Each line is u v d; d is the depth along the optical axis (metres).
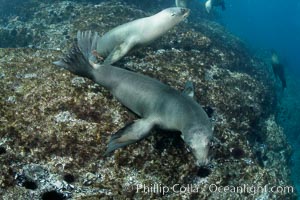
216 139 2.89
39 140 2.38
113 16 5.54
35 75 2.84
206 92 3.63
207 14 10.20
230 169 2.72
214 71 4.17
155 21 3.30
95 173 2.35
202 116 2.22
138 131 2.31
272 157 4.52
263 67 8.02
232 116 3.67
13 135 2.35
